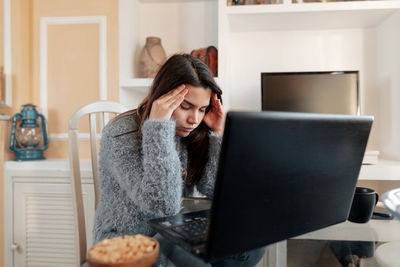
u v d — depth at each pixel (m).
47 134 1.88
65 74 1.86
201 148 1.05
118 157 0.84
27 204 1.65
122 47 1.77
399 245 0.61
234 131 0.37
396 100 1.64
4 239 1.65
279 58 1.93
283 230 0.50
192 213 0.67
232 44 1.96
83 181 1.60
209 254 0.43
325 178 0.52
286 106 1.75
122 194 0.88
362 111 1.87
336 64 1.89
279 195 0.46
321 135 0.47
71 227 1.62
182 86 0.81
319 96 1.72
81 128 1.88
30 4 1.86
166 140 0.75
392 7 1.53
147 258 0.39
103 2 1.81
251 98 1.96
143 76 1.79
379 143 1.86
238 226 0.43
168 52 1.99
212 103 1.03
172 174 0.74
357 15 1.64
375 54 1.85
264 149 0.41
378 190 1.84
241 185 0.41
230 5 1.70
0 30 1.76
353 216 0.73
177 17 1.98
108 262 0.37
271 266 0.58
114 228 0.86
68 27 1.85
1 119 1.62
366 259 0.56
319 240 0.62
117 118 0.94
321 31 1.89
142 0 1.95
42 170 1.63
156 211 0.73
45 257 1.64
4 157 1.67
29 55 1.86
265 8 1.60
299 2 1.71
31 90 1.88
